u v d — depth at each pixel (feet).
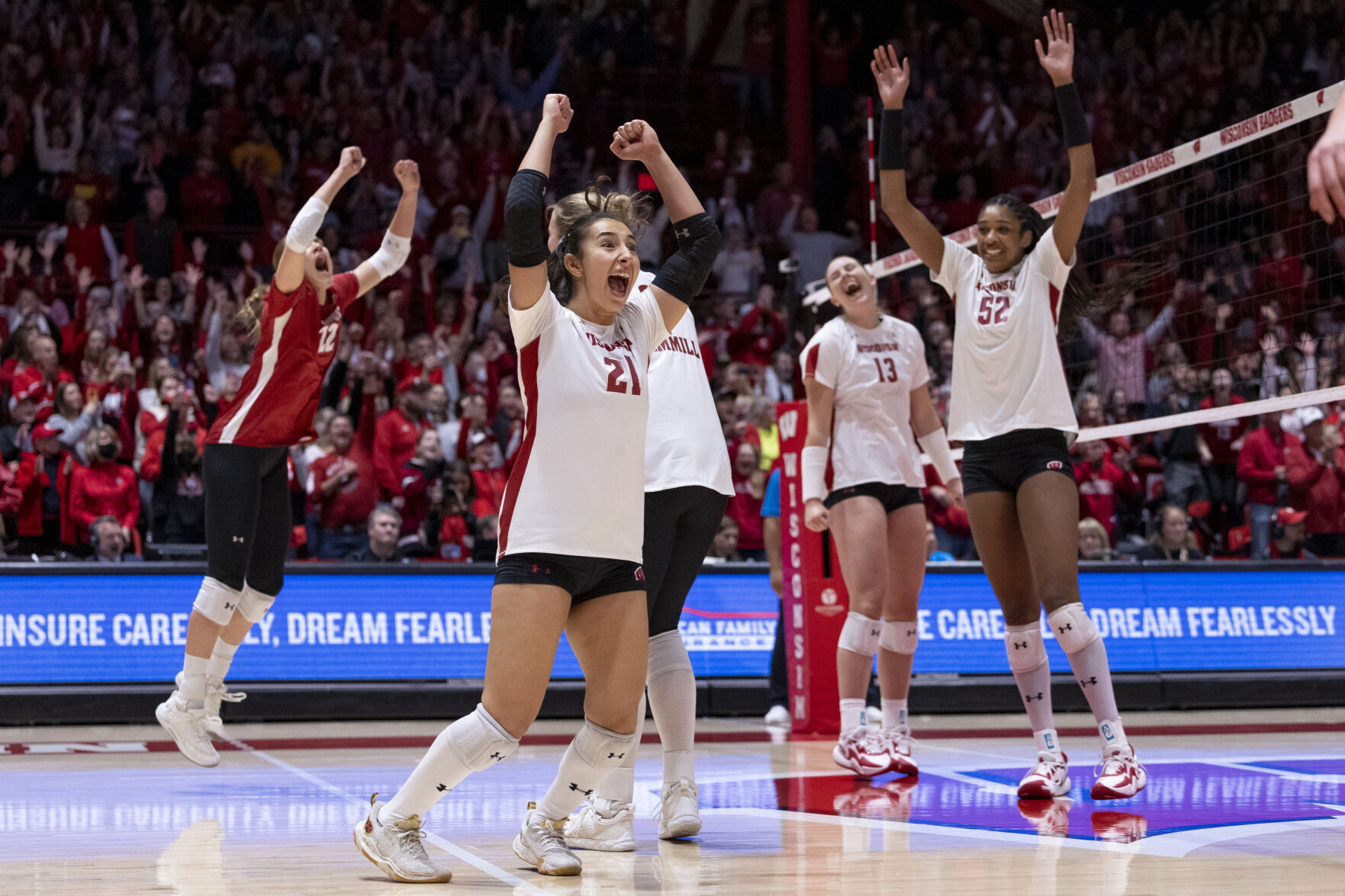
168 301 48.37
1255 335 50.70
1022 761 21.44
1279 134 64.69
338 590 31.32
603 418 11.91
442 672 31.40
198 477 37.35
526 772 20.51
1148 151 67.72
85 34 59.00
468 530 38.29
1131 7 74.08
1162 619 34.04
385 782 19.35
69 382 38.81
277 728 28.84
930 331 49.75
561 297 12.83
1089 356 47.29
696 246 13.29
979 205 64.18
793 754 22.91
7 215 55.31
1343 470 42.93
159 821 15.38
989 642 33.32
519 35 68.18
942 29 74.74
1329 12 71.67
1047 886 11.12
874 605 19.65
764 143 70.28
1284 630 34.65
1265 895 10.66
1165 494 43.29
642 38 70.28
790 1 65.16
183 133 58.85
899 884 11.30
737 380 45.65
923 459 41.70
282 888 11.37
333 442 38.04
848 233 63.31
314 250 20.16
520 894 11.06
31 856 13.01
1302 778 18.97
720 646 32.63
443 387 42.52
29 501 35.94
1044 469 16.84
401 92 62.28
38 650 29.37
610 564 11.93
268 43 62.28
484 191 59.77
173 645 30.32
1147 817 15.14
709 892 11.03
